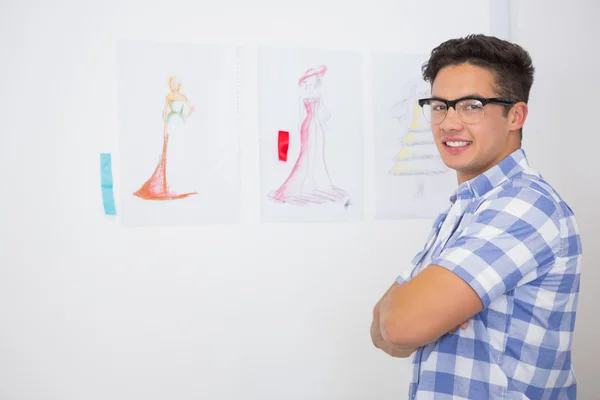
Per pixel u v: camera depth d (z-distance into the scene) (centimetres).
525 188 97
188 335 157
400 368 173
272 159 162
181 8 157
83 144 151
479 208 100
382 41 172
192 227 157
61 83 150
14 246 147
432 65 115
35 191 148
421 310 90
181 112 156
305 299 165
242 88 161
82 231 151
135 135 153
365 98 170
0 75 147
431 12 177
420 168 175
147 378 154
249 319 161
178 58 156
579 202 187
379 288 171
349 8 170
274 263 163
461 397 97
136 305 153
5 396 146
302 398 164
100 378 151
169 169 155
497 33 181
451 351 100
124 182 153
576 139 187
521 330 95
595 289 187
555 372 98
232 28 161
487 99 105
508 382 95
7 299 146
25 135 148
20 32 148
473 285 89
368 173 171
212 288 158
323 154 166
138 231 154
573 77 187
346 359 168
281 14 164
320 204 166
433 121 113
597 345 187
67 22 150
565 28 187
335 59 168
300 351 164
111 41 153
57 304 149
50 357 148
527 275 93
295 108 164
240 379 160
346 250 168
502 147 108
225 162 159
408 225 174
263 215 162
